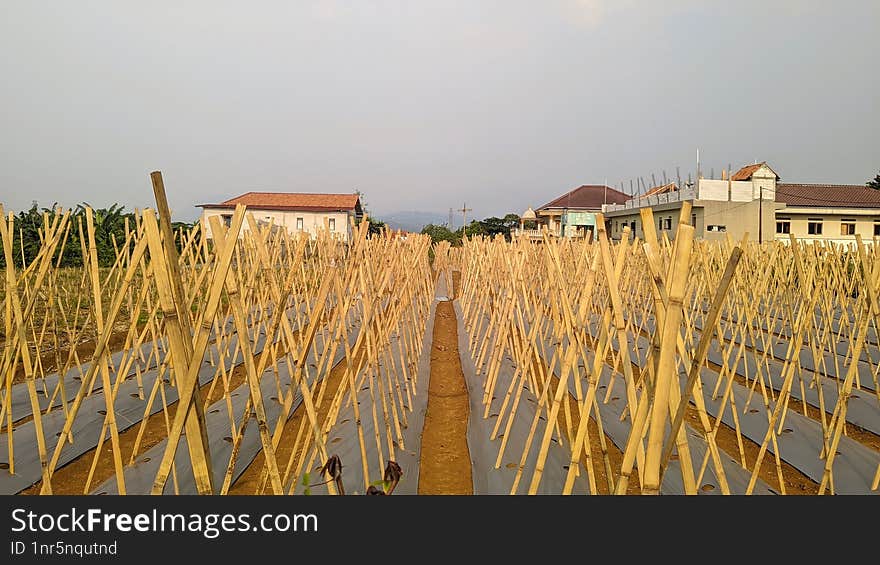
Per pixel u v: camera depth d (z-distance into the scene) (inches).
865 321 142.5
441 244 952.3
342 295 142.8
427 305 449.1
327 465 82.6
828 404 225.8
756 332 332.8
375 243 214.4
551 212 1443.2
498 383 252.8
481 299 332.8
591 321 358.6
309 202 1416.1
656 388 72.7
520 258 220.4
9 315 151.3
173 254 80.0
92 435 183.2
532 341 178.7
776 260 286.2
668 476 159.2
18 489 151.9
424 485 175.6
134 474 156.6
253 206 1346.0
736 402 227.5
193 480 153.3
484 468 175.9
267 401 224.1
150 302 214.1
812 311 186.4
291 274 114.7
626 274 266.7
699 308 342.0
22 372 245.3
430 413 251.3
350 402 213.9
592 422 211.6
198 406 80.6
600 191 1672.0
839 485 161.6
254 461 177.0
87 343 297.3
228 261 77.0
